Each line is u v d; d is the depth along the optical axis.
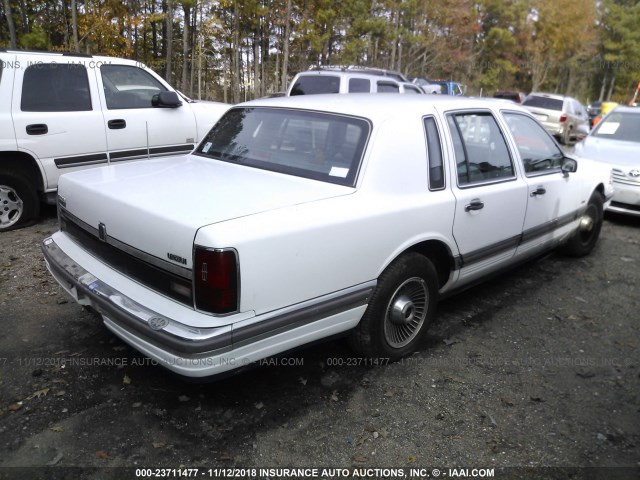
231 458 2.62
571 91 54.56
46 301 4.15
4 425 2.77
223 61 29.11
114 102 6.28
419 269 3.38
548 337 3.97
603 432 2.90
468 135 3.82
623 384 3.37
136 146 6.45
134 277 2.81
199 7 21.47
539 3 41.12
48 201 5.98
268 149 3.55
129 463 2.56
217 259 2.39
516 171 4.22
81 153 6.00
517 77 49.94
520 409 3.09
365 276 3.04
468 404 3.12
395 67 32.09
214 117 7.24
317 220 2.75
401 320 3.38
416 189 3.31
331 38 27.58
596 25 47.94
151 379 3.22
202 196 2.86
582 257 5.87
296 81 11.04
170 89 6.91
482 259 3.95
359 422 2.93
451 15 32.94
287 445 2.73
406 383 3.30
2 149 5.42
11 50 5.62
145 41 24.52
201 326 2.42
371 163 3.11
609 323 4.24
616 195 7.33
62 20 20.23
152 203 2.76
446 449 2.74
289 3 22.25
